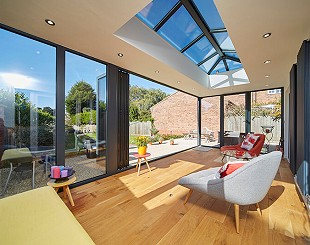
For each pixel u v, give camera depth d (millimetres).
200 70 4895
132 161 4227
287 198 2242
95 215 1856
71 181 2062
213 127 6645
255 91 5586
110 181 2908
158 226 1671
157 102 7512
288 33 2090
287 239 1482
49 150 2441
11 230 913
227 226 1668
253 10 1692
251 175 1519
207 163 4160
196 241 1463
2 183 2053
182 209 1987
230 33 2105
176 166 3889
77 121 2807
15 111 2133
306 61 2213
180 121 7848
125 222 1733
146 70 3609
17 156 2162
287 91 4488
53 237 866
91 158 3043
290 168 3486
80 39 2299
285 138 4641
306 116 2211
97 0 1585
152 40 2941
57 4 1621
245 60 2936
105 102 3230
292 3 1582
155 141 7375
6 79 2055
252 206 2045
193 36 3570
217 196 1686
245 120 5766
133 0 1602
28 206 1153
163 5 2637
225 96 6273
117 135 3441
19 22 1898
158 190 2523
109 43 2418
